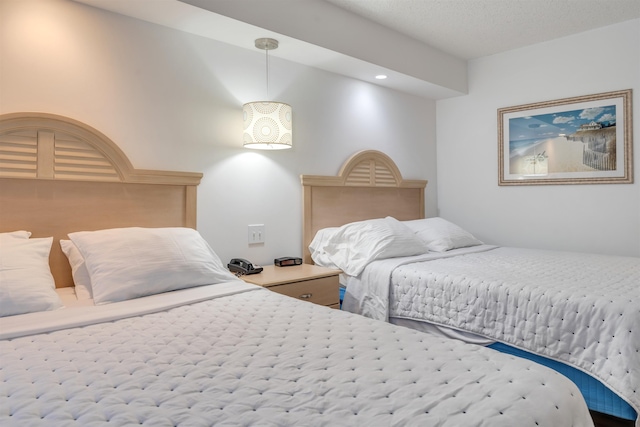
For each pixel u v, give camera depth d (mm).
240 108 2701
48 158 1971
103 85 2152
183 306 1673
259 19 2385
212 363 1116
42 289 1602
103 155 2135
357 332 1369
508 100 3748
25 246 1747
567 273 2320
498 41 3496
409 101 3973
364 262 2705
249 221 2758
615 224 3211
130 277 1767
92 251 1829
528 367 1107
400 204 3861
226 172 2641
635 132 3111
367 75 3359
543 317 1906
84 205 2084
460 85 3912
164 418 839
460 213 4113
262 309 1638
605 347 1707
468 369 1095
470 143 4020
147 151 2305
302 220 3057
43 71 1974
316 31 2674
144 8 2152
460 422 838
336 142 3309
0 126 1837
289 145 2670
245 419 848
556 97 3473
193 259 1987
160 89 2354
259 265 2816
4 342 1252
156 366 1094
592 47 3279
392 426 827
